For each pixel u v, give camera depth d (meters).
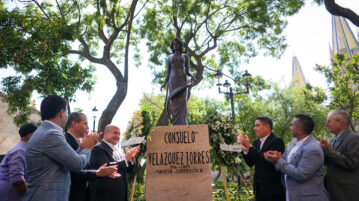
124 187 3.85
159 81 15.27
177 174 4.57
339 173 3.30
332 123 3.54
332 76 14.40
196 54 14.20
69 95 9.67
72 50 12.38
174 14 12.17
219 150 5.20
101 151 3.76
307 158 3.11
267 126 4.09
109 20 12.90
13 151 3.51
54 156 2.38
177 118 5.54
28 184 2.38
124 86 11.77
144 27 14.60
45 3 12.96
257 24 14.06
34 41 8.57
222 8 14.29
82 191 3.21
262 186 3.75
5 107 15.40
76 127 3.29
